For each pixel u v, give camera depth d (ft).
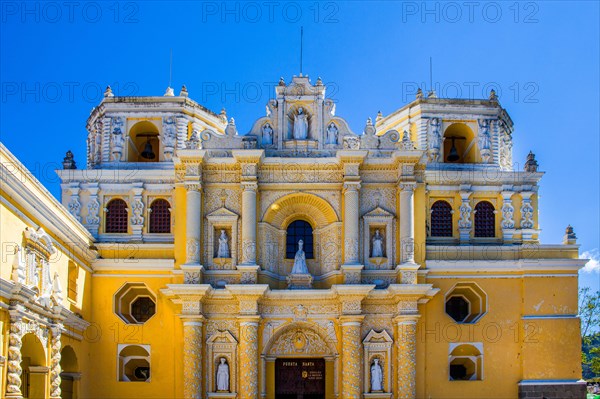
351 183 157.28
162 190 168.25
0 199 105.70
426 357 154.71
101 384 153.38
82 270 150.51
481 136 173.58
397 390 152.25
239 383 152.15
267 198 160.25
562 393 153.38
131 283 157.99
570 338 155.84
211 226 159.22
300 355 157.58
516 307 157.48
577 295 157.69
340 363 153.89
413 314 152.05
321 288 160.97
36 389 123.24
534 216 169.48
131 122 174.09
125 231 167.43
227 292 153.79
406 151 156.25
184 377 151.02
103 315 155.74
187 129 174.70
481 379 155.02
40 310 119.85
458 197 169.27
